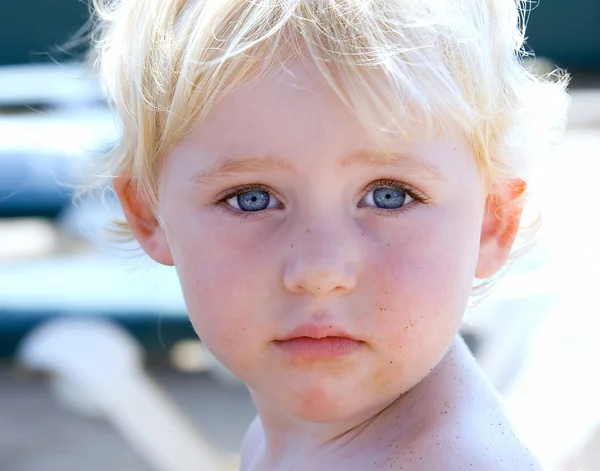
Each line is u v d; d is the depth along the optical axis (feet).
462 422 5.11
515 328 11.53
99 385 12.22
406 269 4.91
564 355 11.11
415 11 5.02
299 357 4.91
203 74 5.04
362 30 4.89
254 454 6.84
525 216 6.76
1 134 15.23
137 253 8.24
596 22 17.74
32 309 13.01
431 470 4.95
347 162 4.82
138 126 5.66
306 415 5.04
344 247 4.82
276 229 4.98
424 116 4.91
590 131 15.70
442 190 5.03
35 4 18.12
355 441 5.43
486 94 5.35
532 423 9.98
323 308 4.83
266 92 4.83
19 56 18.08
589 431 9.75
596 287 11.57
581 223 12.10
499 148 5.66
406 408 5.29
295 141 4.80
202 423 16.20
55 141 14.84
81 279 13.43
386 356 4.95
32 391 18.39
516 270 11.65
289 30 4.92
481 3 5.42
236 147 4.91
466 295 5.22
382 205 4.99
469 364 5.55
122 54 5.93
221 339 5.13
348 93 4.75
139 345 12.96
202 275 5.16
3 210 14.97
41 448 15.80
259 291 4.98
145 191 5.99
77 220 13.46
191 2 5.41
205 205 5.16
